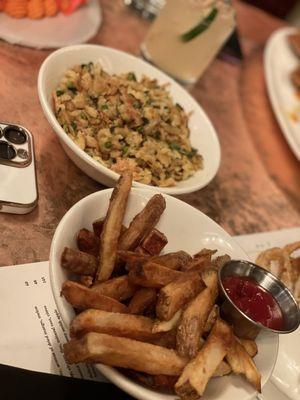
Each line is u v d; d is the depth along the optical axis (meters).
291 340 1.06
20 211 0.98
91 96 1.15
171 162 1.16
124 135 1.12
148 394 0.72
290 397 0.98
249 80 1.75
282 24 2.10
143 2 1.69
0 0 1.31
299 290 1.13
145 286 0.81
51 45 1.36
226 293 0.87
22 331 0.85
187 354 0.75
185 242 1.02
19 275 0.92
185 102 1.33
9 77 1.24
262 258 1.16
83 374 0.85
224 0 1.43
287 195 1.46
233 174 1.42
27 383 0.79
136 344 0.72
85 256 0.81
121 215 0.86
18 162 1.00
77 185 1.12
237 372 0.79
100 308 0.77
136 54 1.54
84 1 1.51
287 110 1.68
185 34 1.41
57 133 1.01
